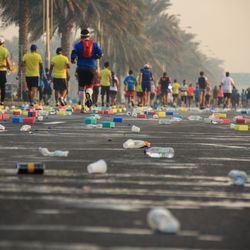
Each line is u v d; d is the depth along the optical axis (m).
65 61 54.53
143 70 79.69
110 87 82.50
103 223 8.04
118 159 15.59
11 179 11.74
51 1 103.00
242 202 9.84
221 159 16.20
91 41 41.41
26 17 93.38
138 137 23.34
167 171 13.48
